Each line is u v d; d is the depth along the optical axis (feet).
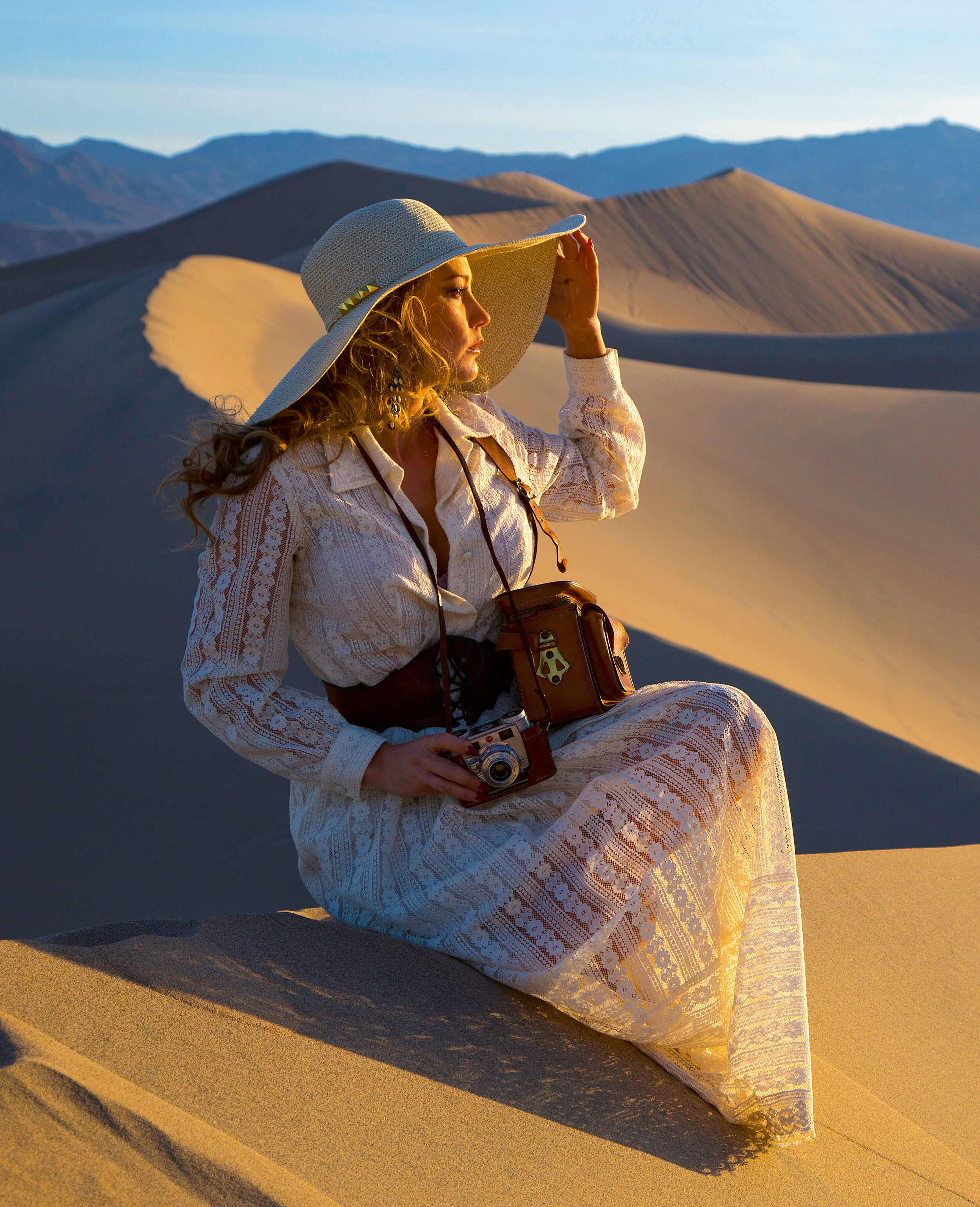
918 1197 5.50
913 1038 7.46
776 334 168.76
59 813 16.24
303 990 5.59
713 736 6.06
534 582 28.07
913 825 20.71
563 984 5.95
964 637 38.65
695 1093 5.88
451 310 6.64
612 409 7.97
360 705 6.68
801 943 5.88
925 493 51.21
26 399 35.22
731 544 41.34
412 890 6.48
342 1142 4.46
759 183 290.35
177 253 275.18
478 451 6.83
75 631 20.89
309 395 6.40
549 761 6.15
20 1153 3.63
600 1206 4.63
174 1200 3.63
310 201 295.89
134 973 5.25
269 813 16.62
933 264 284.41
